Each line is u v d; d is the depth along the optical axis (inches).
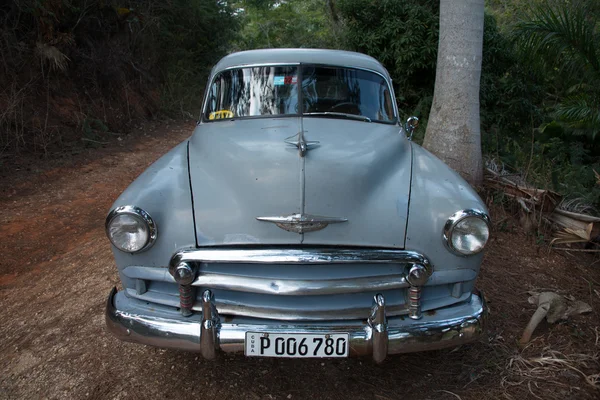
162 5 479.8
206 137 118.1
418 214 93.0
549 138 293.1
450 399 98.8
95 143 328.5
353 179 95.9
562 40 240.4
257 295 90.8
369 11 340.5
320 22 772.6
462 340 89.6
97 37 387.2
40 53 308.2
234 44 784.9
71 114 339.6
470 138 195.0
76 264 161.3
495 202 192.5
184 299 88.8
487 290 141.4
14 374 105.8
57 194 236.5
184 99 486.6
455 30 190.4
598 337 120.6
